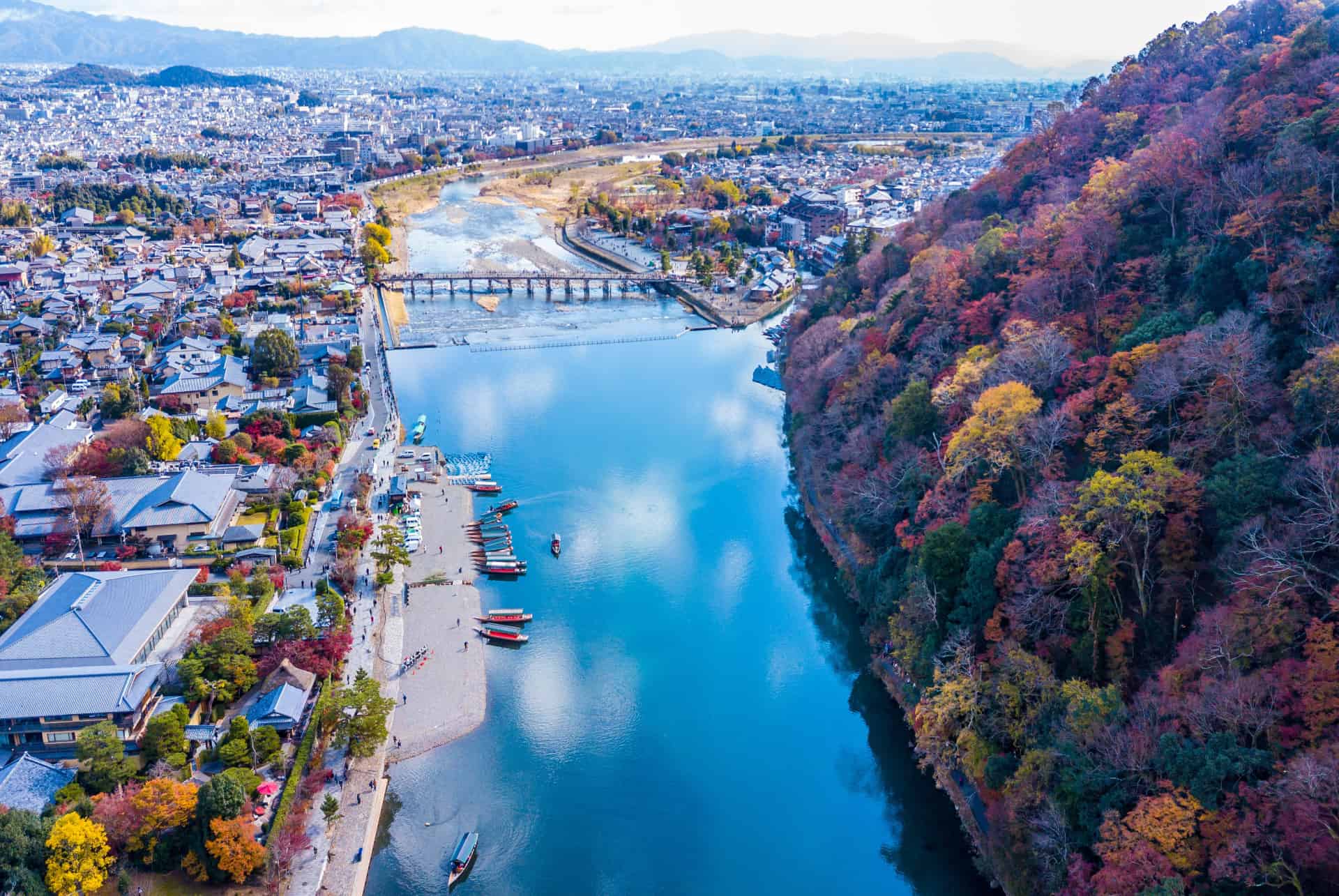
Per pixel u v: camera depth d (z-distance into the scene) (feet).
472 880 447.83
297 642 549.13
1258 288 537.24
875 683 586.86
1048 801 397.39
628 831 479.82
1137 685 435.53
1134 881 342.85
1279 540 409.28
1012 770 430.20
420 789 495.82
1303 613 382.42
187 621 569.23
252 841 412.36
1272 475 433.07
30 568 618.44
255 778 453.17
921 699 510.17
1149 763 377.09
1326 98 645.10
